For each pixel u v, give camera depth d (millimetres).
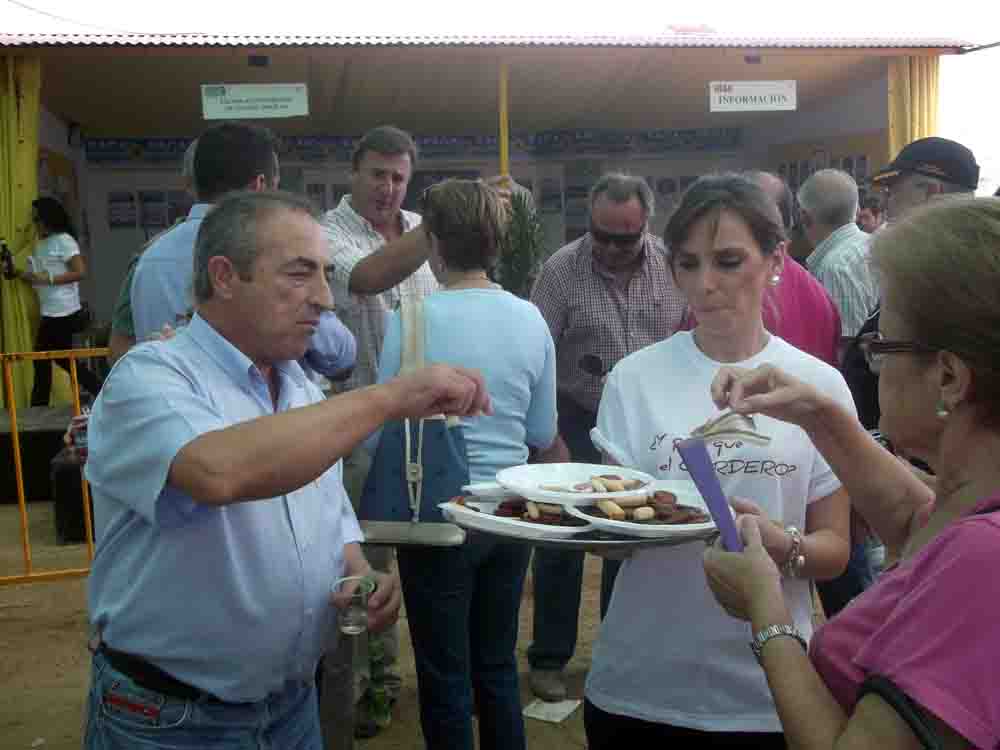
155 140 12656
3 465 7191
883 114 9617
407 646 4484
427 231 2922
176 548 1668
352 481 3686
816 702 1205
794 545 1824
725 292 1997
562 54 8320
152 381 1610
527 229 4680
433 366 1664
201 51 7816
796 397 1709
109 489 1612
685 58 8711
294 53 7977
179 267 2912
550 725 3746
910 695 1042
